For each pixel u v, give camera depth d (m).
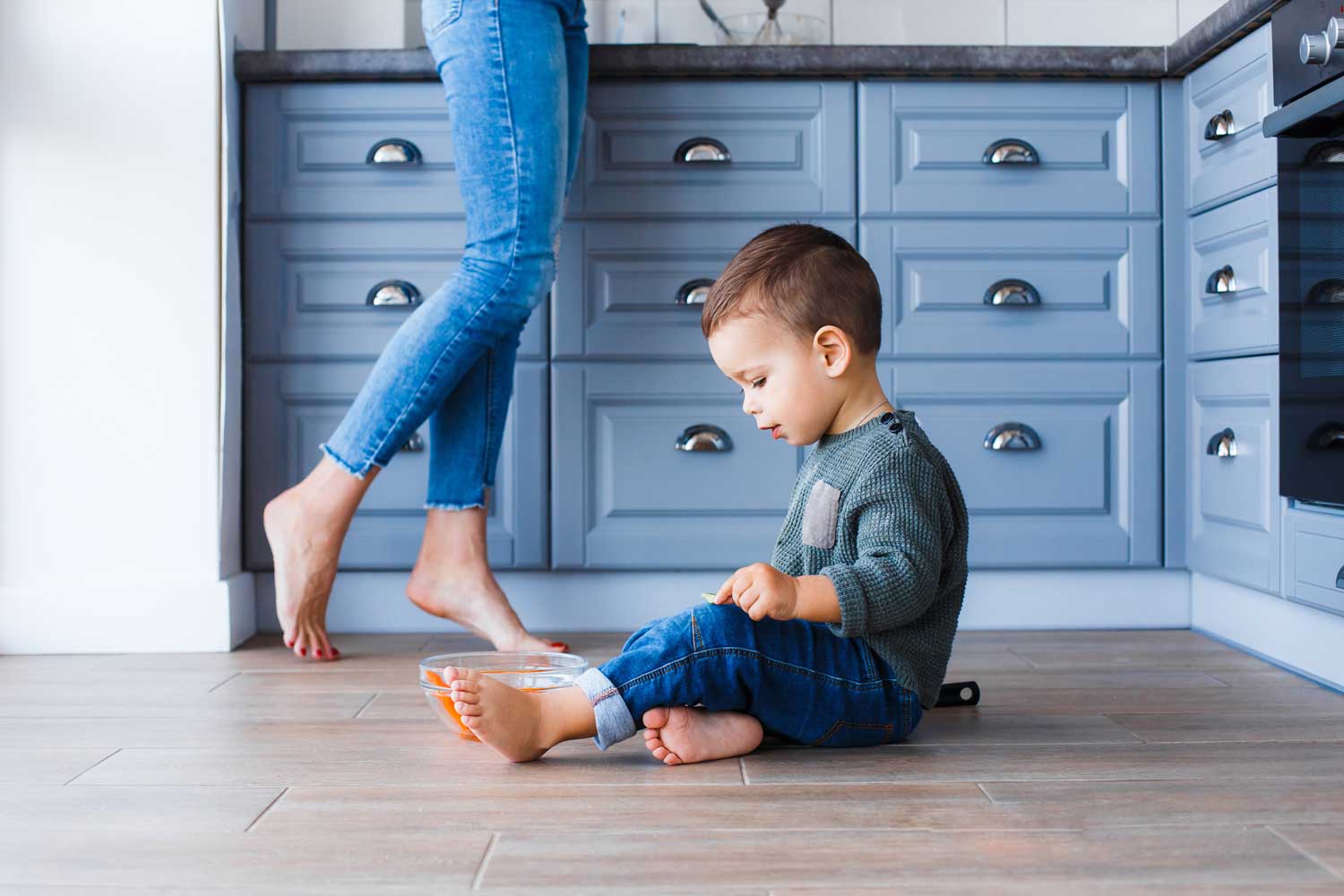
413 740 1.31
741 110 2.01
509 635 1.81
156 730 1.36
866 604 1.15
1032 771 1.17
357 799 1.08
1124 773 1.16
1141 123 2.03
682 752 1.19
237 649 1.92
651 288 2.02
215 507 1.91
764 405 1.28
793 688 1.21
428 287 2.01
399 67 1.98
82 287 1.90
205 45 1.91
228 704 1.50
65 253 1.90
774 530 2.02
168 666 1.77
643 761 1.21
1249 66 1.78
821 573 1.17
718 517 2.03
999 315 2.03
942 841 0.95
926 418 2.03
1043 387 2.03
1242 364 1.81
